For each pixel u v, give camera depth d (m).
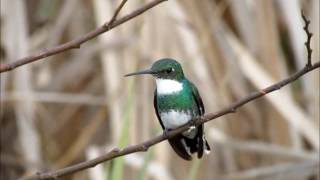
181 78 9.20
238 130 12.28
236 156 12.19
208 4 12.12
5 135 13.30
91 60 12.95
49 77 13.29
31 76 12.98
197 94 9.25
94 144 12.73
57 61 13.45
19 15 12.67
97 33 6.17
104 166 11.83
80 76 13.05
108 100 11.44
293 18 12.39
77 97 12.62
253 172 11.74
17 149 13.16
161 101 9.17
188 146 8.70
